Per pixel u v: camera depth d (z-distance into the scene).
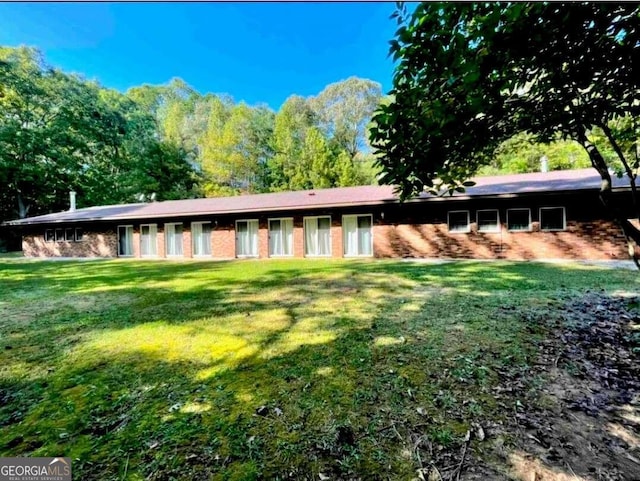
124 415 2.17
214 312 4.73
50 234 16.55
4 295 6.27
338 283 6.84
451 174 2.88
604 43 1.88
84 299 5.79
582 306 4.50
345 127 30.67
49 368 2.92
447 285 6.25
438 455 1.75
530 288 5.73
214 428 2.01
